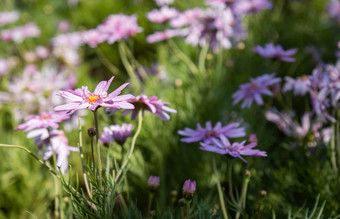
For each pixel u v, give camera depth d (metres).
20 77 1.28
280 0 1.47
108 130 0.75
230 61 1.12
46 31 1.80
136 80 0.98
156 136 0.89
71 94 0.66
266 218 0.75
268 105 0.92
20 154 0.91
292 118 0.94
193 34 1.11
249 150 0.69
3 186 0.89
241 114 0.93
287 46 1.34
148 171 0.89
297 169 0.82
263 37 1.32
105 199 0.68
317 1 1.65
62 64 1.39
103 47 1.40
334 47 1.33
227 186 0.86
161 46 1.25
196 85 1.01
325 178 0.81
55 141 0.75
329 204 0.78
